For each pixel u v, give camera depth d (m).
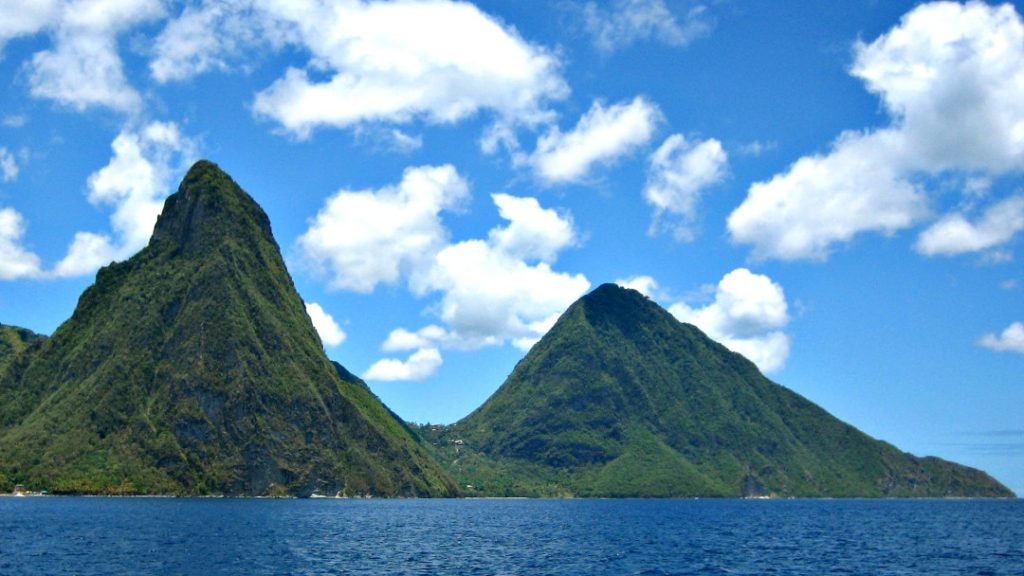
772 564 117.44
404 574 102.75
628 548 142.88
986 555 132.12
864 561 121.69
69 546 126.69
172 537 144.88
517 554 130.12
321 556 120.38
